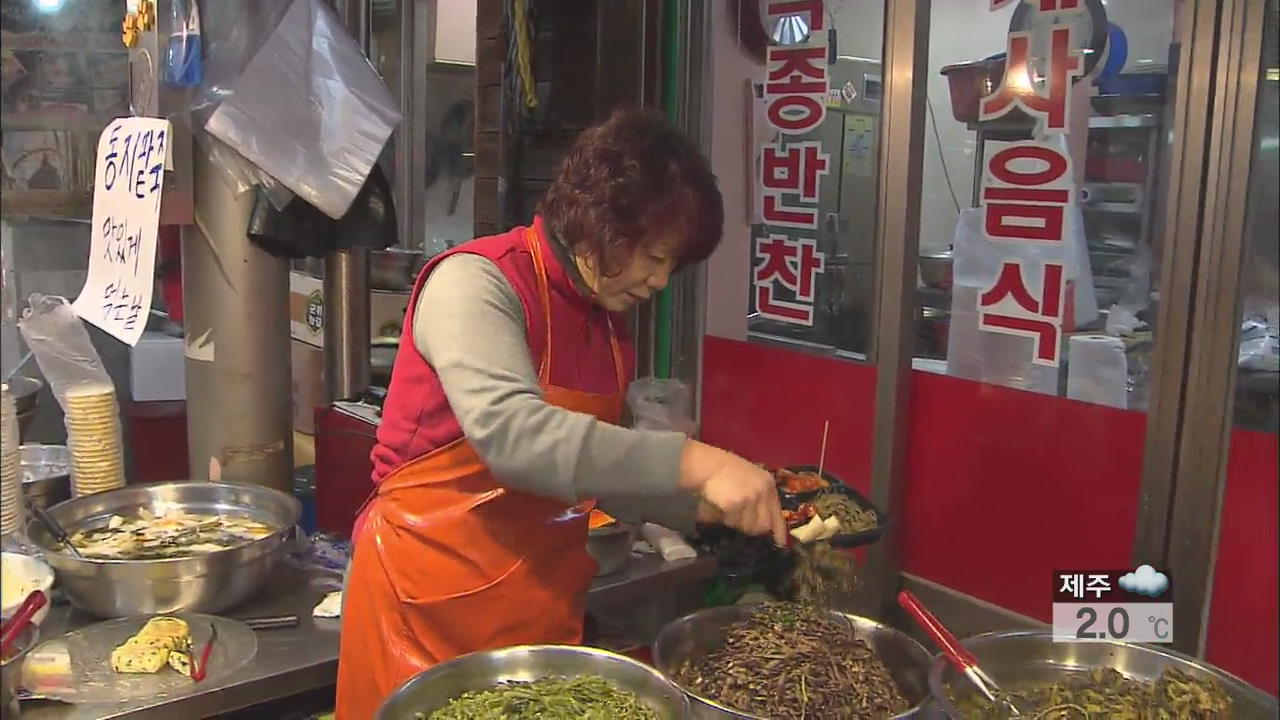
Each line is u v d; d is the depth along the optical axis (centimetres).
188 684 143
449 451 135
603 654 123
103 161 177
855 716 123
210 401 206
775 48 276
